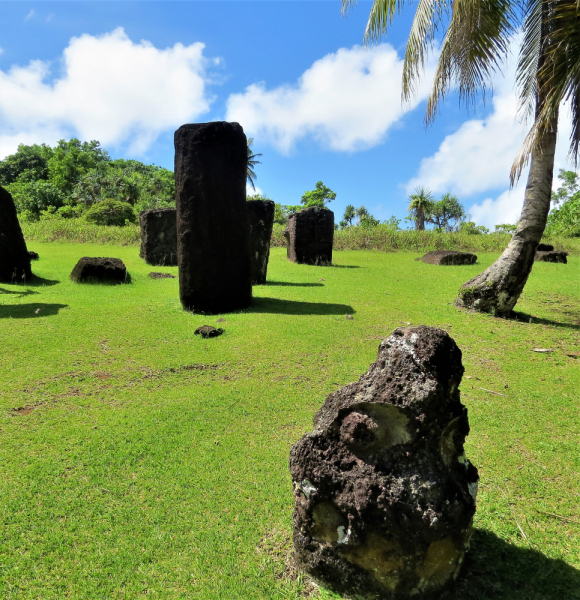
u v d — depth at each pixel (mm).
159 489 2924
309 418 3920
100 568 2299
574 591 2150
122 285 8953
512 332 6422
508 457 3340
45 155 59781
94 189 44875
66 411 3955
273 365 5074
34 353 5211
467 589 2133
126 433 3596
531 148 6195
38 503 2764
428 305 7852
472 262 13664
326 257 13383
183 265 6996
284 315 6957
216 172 6875
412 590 2002
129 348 5492
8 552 2387
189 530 2570
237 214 7105
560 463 3266
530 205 6949
